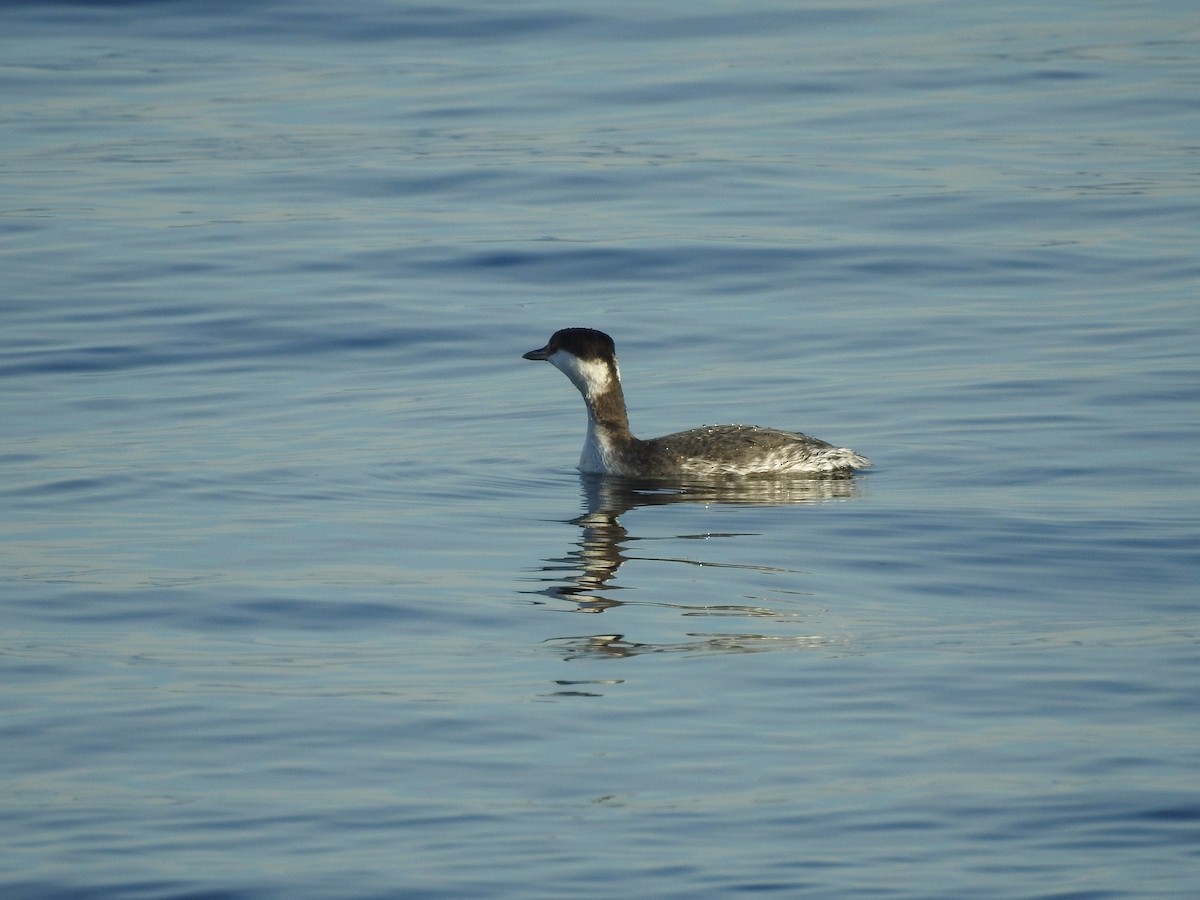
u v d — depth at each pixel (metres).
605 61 37.91
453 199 29.55
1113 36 39.53
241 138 33.03
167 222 28.27
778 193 29.53
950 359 22.05
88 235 27.50
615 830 10.27
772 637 13.41
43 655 13.05
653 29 40.34
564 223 28.23
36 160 31.58
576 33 40.06
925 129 33.12
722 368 22.16
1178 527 15.88
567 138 32.88
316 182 30.45
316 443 19.36
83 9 40.81
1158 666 12.62
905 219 28.12
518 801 10.66
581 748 11.39
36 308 24.34
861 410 20.22
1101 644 13.12
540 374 22.34
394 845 10.11
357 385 21.78
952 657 12.90
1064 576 14.77
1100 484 17.27
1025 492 17.14
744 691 12.31
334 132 33.34
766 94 35.50
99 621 13.83
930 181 30.00
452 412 20.75
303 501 17.30
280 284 25.47
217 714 11.95
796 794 10.70
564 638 13.45
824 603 14.21
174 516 16.73
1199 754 11.14
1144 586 14.48
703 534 16.22
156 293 24.98
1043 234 27.31
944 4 42.81
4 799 10.70
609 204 29.16
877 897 9.47
